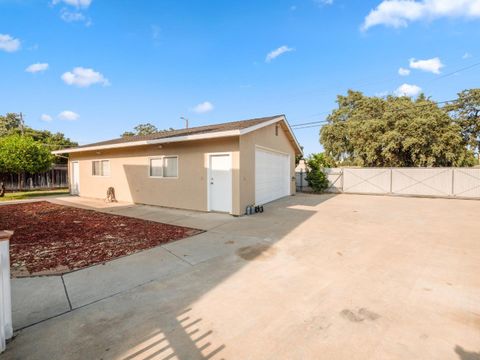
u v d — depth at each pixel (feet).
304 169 56.39
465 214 27.48
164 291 10.55
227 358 6.66
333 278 11.64
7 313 7.38
